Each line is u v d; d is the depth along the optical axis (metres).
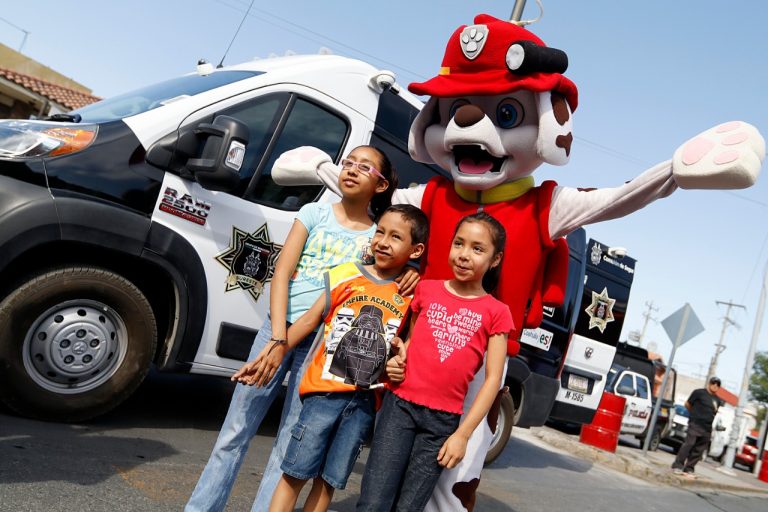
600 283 9.36
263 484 2.76
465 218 2.59
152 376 6.30
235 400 2.79
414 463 2.49
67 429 3.90
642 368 15.35
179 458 3.95
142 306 4.08
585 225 2.89
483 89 2.83
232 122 3.94
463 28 3.01
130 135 4.00
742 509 9.71
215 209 4.26
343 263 2.76
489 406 2.48
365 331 2.59
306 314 2.69
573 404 8.84
